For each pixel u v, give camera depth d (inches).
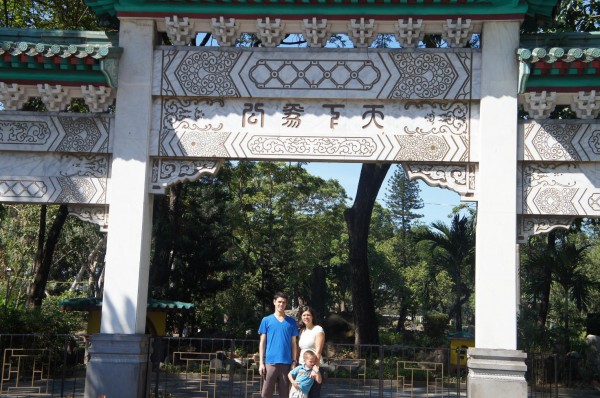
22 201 441.1
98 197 439.8
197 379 730.8
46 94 444.5
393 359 844.0
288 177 1550.2
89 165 444.5
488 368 400.2
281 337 398.9
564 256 851.4
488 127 423.5
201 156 438.0
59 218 850.1
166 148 439.8
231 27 442.9
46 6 797.9
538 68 411.8
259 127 438.0
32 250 1413.6
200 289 1088.8
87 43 457.1
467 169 430.9
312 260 1715.1
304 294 1760.6
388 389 695.1
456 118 432.5
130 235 429.7
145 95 439.5
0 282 1390.3
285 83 437.1
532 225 426.9
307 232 1744.6
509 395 396.2
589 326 858.1
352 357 914.1
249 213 1470.2
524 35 435.5
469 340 850.1
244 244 1508.4
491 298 409.1
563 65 406.3
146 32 445.4
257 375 761.6
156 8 442.9
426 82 432.1
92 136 443.5
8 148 442.3
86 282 1713.8
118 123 438.3
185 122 442.6
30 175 444.5
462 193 428.1
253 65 440.8
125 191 433.1
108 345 417.4
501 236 414.0
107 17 473.7
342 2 427.8
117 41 456.1
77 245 1585.9
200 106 443.8
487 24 432.5
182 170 442.9
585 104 423.2
